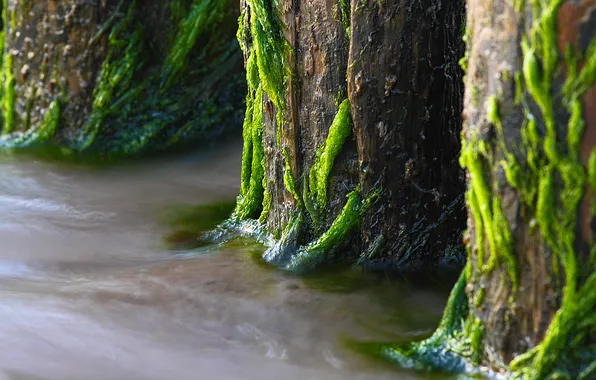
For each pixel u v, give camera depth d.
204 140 4.39
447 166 3.32
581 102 2.77
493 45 2.85
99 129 4.30
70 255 3.53
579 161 2.78
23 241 3.63
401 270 3.33
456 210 3.35
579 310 2.80
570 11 2.77
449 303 2.99
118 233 3.68
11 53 4.35
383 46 3.26
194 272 3.37
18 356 3.07
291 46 3.33
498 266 2.88
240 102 4.46
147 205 3.89
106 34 4.25
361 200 3.33
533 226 2.83
